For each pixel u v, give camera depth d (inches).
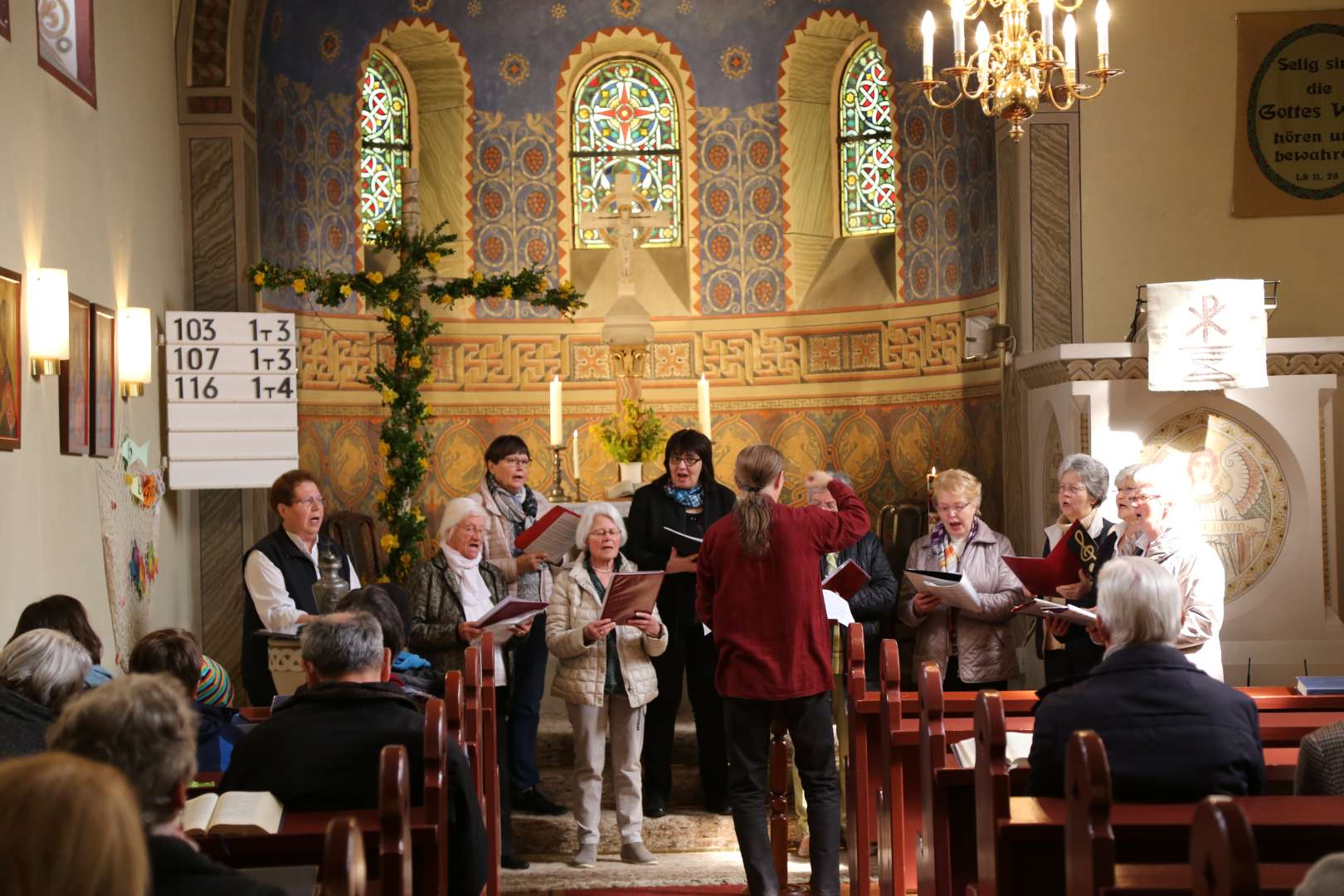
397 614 176.7
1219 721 128.5
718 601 212.4
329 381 379.2
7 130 207.9
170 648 160.7
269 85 362.6
